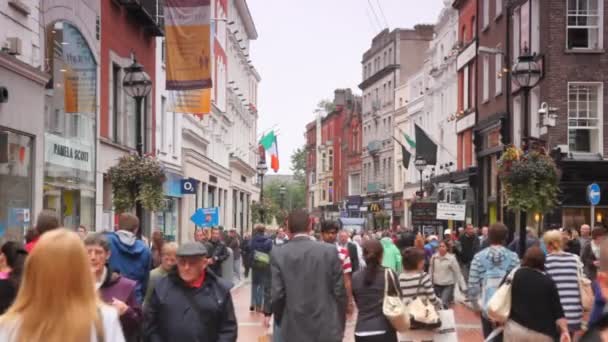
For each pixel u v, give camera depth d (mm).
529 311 9414
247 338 17344
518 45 34688
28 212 18391
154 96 32406
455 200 41531
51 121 20312
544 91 31094
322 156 116438
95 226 23938
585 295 10945
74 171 22047
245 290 31516
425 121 59875
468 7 44969
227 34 54906
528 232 19391
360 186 90312
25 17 18219
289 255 8953
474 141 41688
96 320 4191
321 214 114062
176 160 37562
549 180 17797
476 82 42062
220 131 52719
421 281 10875
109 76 25359
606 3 30703
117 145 26281
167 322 7008
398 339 11602
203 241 21594
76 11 21703
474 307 12008
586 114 30688
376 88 82250
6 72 16922
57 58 20469
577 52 30594
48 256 4137
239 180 65062
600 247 4699
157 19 31328
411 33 75875
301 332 8797
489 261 11883
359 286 10250
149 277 9258
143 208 20391
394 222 72062
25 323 4109
